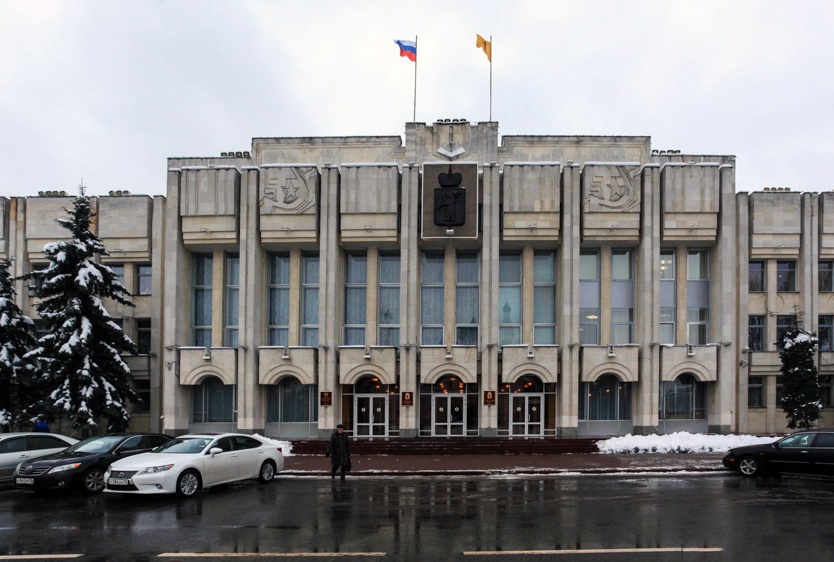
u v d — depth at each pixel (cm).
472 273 3459
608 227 3212
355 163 3306
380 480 1962
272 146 3569
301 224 3259
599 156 3481
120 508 1460
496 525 1241
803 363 3030
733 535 1148
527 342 3341
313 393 3397
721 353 3209
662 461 2372
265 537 1153
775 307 3388
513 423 3294
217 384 3431
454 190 3209
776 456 1936
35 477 1672
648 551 1039
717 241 3284
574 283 3209
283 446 2845
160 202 3431
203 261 3541
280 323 3491
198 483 1642
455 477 2030
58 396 2703
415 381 3206
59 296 2881
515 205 3222
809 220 3369
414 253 3238
